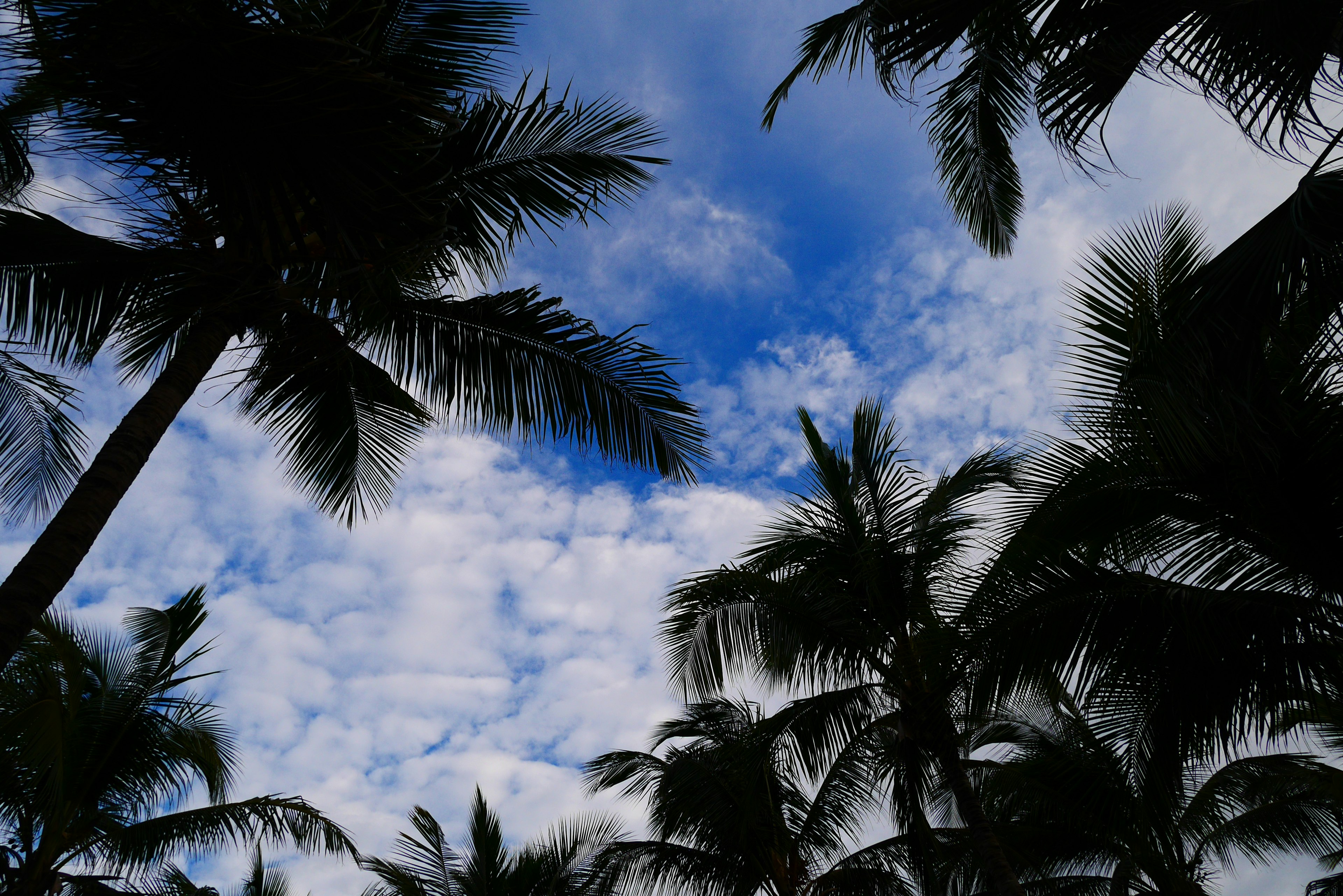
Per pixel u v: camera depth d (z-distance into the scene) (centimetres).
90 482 405
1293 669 552
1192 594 571
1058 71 477
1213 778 1257
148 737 1083
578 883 1451
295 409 706
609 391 688
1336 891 1189
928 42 487
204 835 1048
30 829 1025
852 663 951
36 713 903
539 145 629
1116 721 621
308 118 340
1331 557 561
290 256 470
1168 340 480
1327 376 514
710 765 1314
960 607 664
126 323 560
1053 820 1215
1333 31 388
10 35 309
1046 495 626
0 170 440
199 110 340
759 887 1261
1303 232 383
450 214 579
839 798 1262
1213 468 557
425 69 478
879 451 1094
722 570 965
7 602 351
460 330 668
